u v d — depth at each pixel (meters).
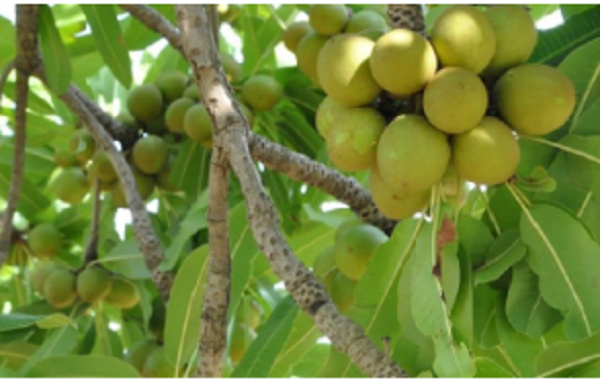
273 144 2.22
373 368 1.65
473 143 1.73
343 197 2.33
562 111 1.77
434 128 1.74
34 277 3.17
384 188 1.84
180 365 2.23
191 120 3.04
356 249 2.26
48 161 3.65
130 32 3.32
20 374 2.11
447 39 1.75
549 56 2.06
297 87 3.18
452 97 1.70
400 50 1.73
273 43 3.36
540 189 1.83
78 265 3.51
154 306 3.17
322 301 1.76
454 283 1.75
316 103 3.19
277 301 3.00
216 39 2.65
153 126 3.33
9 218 3.05
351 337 1.69
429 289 1.76
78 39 3.44
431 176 1.73
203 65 1.98
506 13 1.81
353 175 3.06
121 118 3.38
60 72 2.90
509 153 1.74
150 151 3.22
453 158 1.77
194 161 3.23
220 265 1.95
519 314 1.89
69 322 2.30
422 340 1.90
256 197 1.87
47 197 3.63
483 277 1.86
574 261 1.82
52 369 2.12
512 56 1.81
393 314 2.07
